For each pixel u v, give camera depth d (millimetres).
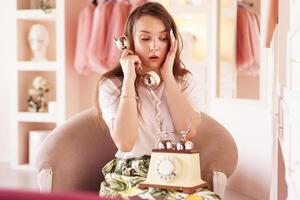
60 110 4961
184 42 4680
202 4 4641
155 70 1925
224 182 1988
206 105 4641
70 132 2064
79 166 2047
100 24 4773
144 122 1854
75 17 5086
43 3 4969
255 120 3764
